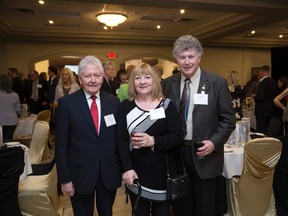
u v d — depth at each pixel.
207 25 8.44
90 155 1.79
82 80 1.79
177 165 1.81
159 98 1.80
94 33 9.41
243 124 3.09
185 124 1.90
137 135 1.60
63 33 9.17
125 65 10.81
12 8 6.63
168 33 9.84
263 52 11.65
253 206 2.63
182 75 1.95
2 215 2.27
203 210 1.95
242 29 7.75
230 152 2.72
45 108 7.33
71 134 1.82
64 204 3.21
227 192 2.77
